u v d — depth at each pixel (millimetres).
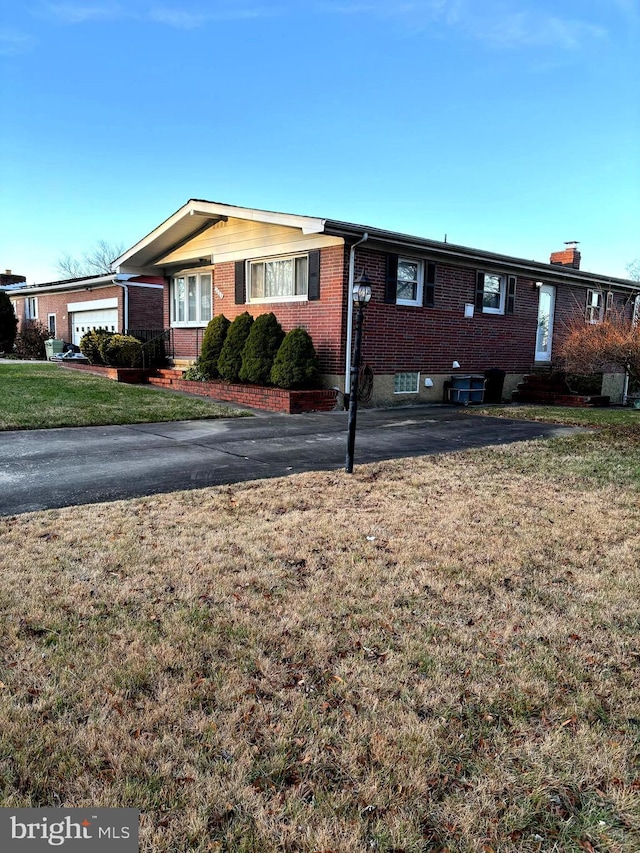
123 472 5883
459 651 2721
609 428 9586
